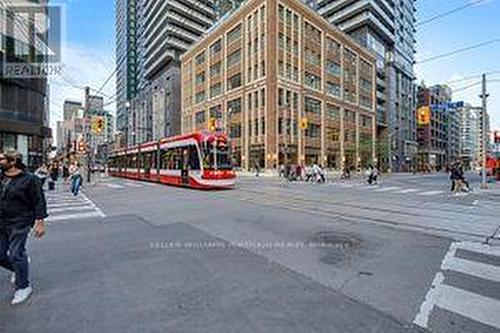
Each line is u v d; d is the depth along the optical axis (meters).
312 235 9.02
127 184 29.33
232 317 4.45
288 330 4.12
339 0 91.12
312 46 63.47
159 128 99.38
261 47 56.31
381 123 95.25
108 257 7.13
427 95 120.25
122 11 135.25
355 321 4.36
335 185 29.98
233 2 91.94
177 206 14.59
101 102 42.78
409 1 115.69
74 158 31.97
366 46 88.69
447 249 7.80
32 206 5.11
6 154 5.05
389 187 28.14
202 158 23.38
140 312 4.60
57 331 4.11
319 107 64.75
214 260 6.86
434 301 4.97
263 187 26.17
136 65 127.06
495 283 5.70
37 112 37.03
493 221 11.44
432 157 124.31
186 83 81.25
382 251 7.56
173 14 97.38
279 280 5.77
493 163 43.84
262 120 55.81
